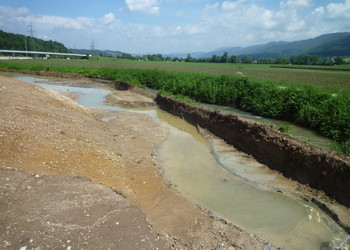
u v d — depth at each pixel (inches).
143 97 1013.8
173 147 495.8
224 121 558.9
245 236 243.8
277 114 651.5
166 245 189.8
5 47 4542.3
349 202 290.4
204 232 241.3
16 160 261.1
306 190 330.6
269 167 401.7
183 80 1054.4
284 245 241.3
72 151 340.8
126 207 220.8
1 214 179.9
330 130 486.9
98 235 180.1
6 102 433.7
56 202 204.2
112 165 351.9
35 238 164.9
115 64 2842.0
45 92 669.3
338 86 1159.0
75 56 5310.0
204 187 347.3
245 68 2743.6
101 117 657.0
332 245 240.4
